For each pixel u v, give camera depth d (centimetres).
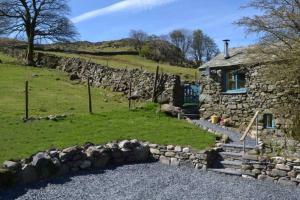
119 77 3491
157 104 2708
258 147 1778
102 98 3173
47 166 1478
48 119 2195
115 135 1966
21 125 2042
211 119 2728
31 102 2777
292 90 2339
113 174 1594
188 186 1480
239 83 2722
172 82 2955
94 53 6994
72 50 6925
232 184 1527
